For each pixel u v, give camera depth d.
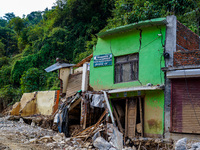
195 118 10.46
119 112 13.20
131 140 12.02
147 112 12.02
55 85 25.28
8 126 14.48
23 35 41.38
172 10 17.84
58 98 16.92
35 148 9.44
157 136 11.42
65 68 16.47
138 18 16.70
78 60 26.94
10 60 40.38
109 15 30.69
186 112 10.70
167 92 11.45
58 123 13.73
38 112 18.36
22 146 9.44
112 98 13.29
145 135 11.90
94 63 14.45
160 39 12.23
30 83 26.80
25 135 11.73
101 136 11.23
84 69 14.48
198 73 10.38
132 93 12.56
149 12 16.56
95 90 14.13
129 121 12.52
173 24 12.12
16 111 19.72
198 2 19.17
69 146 10.30
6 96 27.11
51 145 10.09
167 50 11.91
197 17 19.81
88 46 27.16
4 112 23.38
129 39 13.33
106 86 13.78
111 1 29.97
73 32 32.09
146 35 12.73
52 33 31.97
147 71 12.35
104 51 14.23
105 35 14.19
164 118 11.33
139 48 12.86
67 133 13.41
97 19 30.28
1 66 39.69
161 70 11.88
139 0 19.56
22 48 43.53
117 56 13.78
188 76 10.63
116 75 13.70
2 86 33.31
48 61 30.36
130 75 13.15
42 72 28.48
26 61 31.19
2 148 8.73
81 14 32.06
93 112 13.44
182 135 10.70
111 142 10.66
